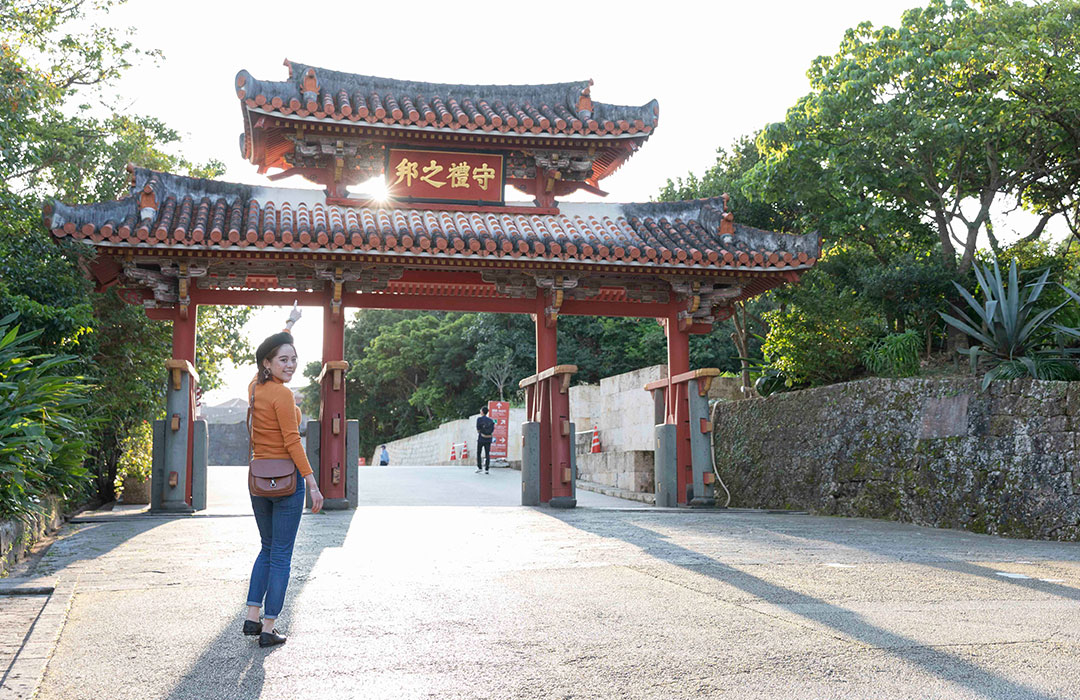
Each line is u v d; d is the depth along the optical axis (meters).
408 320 52.50
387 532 9.75
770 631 4.78
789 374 16.45
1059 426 10.80
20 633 4.63
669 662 4.14
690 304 15.51
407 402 54.78
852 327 15.74
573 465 14.09
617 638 4.62
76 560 7.57
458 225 14.77
